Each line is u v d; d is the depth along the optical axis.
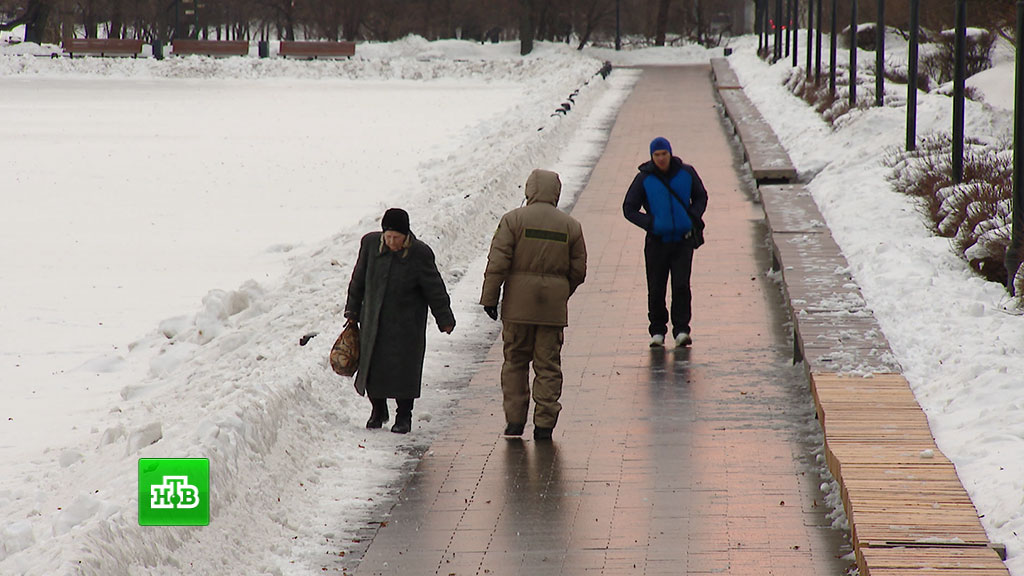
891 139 77.19
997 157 64.38
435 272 33.34
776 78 158.75
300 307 49.72
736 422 33.66
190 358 46.41
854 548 23.12
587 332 45.19
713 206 72.75
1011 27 132.12
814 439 31.77
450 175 91.44
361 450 32.09
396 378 33.12
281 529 26.39
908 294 41.94
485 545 25.45
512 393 33.19
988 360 33.53
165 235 74.75
